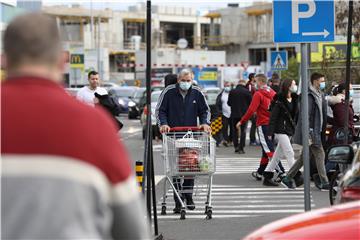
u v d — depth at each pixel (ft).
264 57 643.04
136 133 244.22
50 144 21.85
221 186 112.47
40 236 21.21
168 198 101.65
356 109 142.20
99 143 22.17
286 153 106.93
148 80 71.56
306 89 67.26
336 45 242.58
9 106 22.26
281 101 106.32
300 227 35.27
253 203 95.81
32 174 21.63
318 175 105.81
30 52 22.89
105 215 22.44
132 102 329.52
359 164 50.08
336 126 108.88
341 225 34.01
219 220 83.71
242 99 167.22
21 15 23.49
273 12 67.51
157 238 70.64
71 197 21.53
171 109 85.61
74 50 470.80
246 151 173.58
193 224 81.25
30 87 22.68
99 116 22.72
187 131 83.92
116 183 22.40
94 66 498.69
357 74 203.00
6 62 23.32
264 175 111.55
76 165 21.79
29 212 21.34
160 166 141.79
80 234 21.49
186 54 493.36
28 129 21.98
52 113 22.20
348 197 47.42
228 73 429.38
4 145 21.90
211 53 503.20
